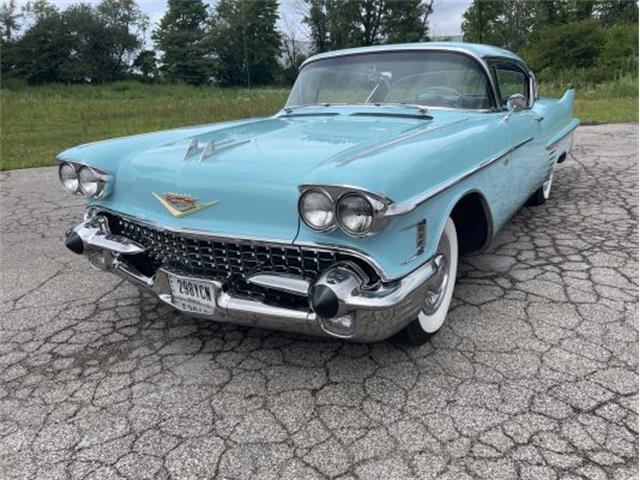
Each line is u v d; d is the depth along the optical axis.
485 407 2.37
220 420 2.39
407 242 2.31
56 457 2.22
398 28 51.94
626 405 2.33
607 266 3.83
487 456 2.09
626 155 7.80
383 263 2.21
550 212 5.22
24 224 5.78
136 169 2.85
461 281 3.69
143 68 61.22
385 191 2.06
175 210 2.62
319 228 2.12
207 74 53.03
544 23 52.88
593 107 14.83
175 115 18.69
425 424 2.29
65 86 48.06
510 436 2.19
